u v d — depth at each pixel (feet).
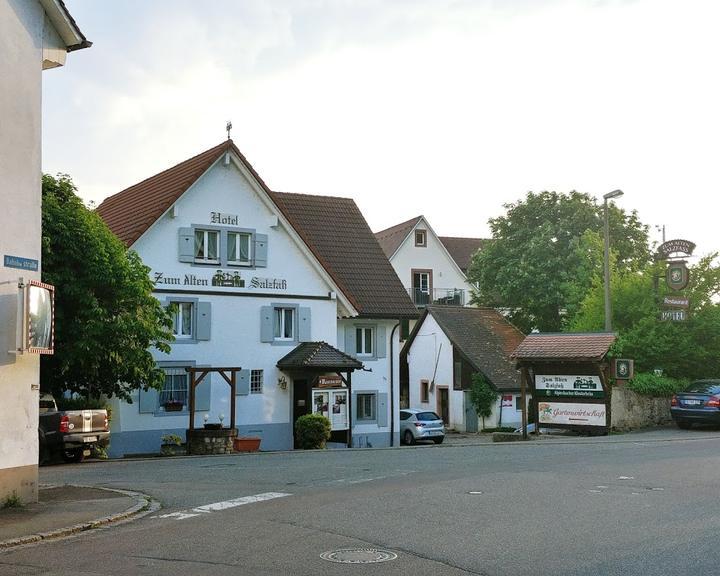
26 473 40.65
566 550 28.63
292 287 105.60
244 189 102.83
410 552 28.60
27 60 42.14
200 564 27.25
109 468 61.31
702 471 50.83
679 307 107.76
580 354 91.30
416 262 202.69
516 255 165.58
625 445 73.72
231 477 52.39
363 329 116.26
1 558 29.40
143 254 95.50
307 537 31.42
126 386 88.07
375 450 78.89
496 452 68.80
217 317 99.60
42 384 77.56
